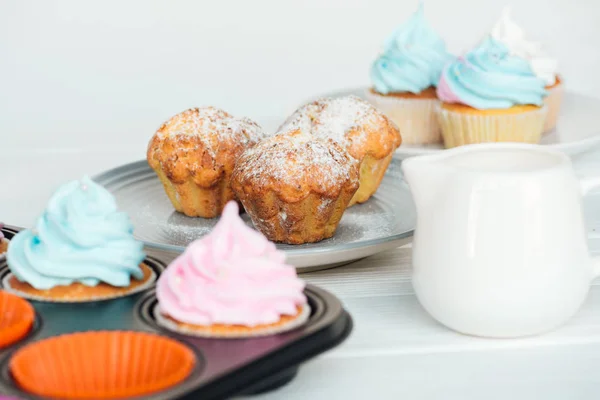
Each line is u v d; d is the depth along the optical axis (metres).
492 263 0.64
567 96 1.16
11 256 0.66
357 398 0.61
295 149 0.79
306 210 0.78
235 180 0.79
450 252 0.65
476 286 0.65
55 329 0.61
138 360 0.58
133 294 0.65
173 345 0.58
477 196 0.64
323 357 0.65
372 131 0.87
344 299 0.71
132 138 1.19
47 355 0.57
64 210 0.67
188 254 0.62
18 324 0.60
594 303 0.71
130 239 0.67
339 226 0.82
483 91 1.01
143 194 0.87
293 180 0.77
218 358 0.57
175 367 0.57
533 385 0.62
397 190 0.88
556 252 0.65
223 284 0.61
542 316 0.65
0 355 0.58
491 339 0.67
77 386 0.58
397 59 1.08
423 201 0.66
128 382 0.58
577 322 0.68
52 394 0.54
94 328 0.61
